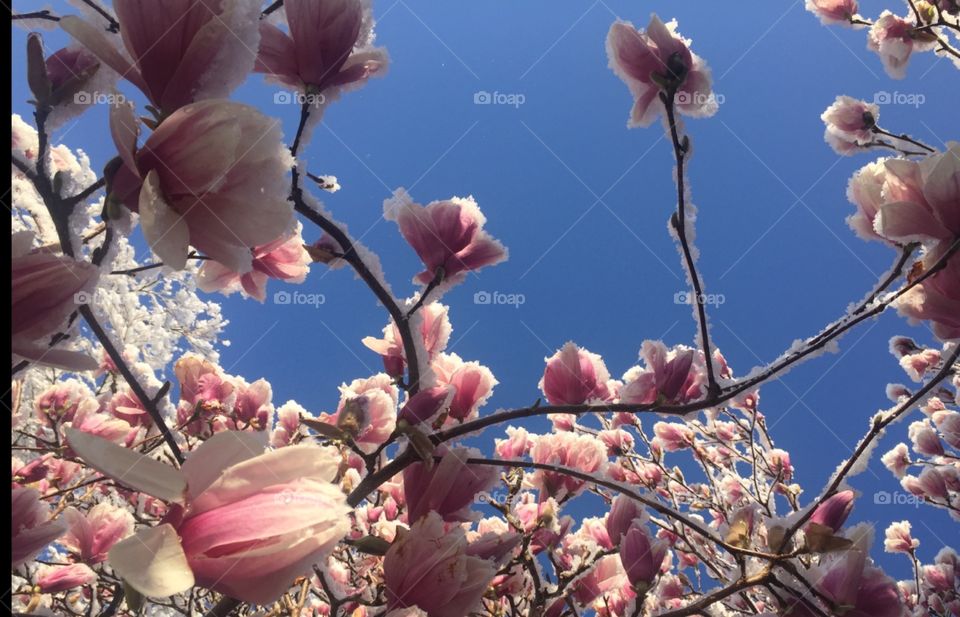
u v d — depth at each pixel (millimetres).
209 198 887
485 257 1834
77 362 776
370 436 1781
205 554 729
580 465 2287
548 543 2264
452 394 1530
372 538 1329
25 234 770
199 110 837
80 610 2699
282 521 741
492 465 1532
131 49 879
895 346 4523
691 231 1659
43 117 1054
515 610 2182
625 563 1863
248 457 796
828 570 1514
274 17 1461
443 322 1948
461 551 1290
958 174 1355
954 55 3184
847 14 3404
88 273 790
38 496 825
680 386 1644
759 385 1586
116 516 2104
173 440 1434
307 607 2957
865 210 1704
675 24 1721
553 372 2006
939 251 1431
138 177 861
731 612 2734
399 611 1276
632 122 1732
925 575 4688
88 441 708
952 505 4375
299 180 1454
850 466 1615
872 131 3301
